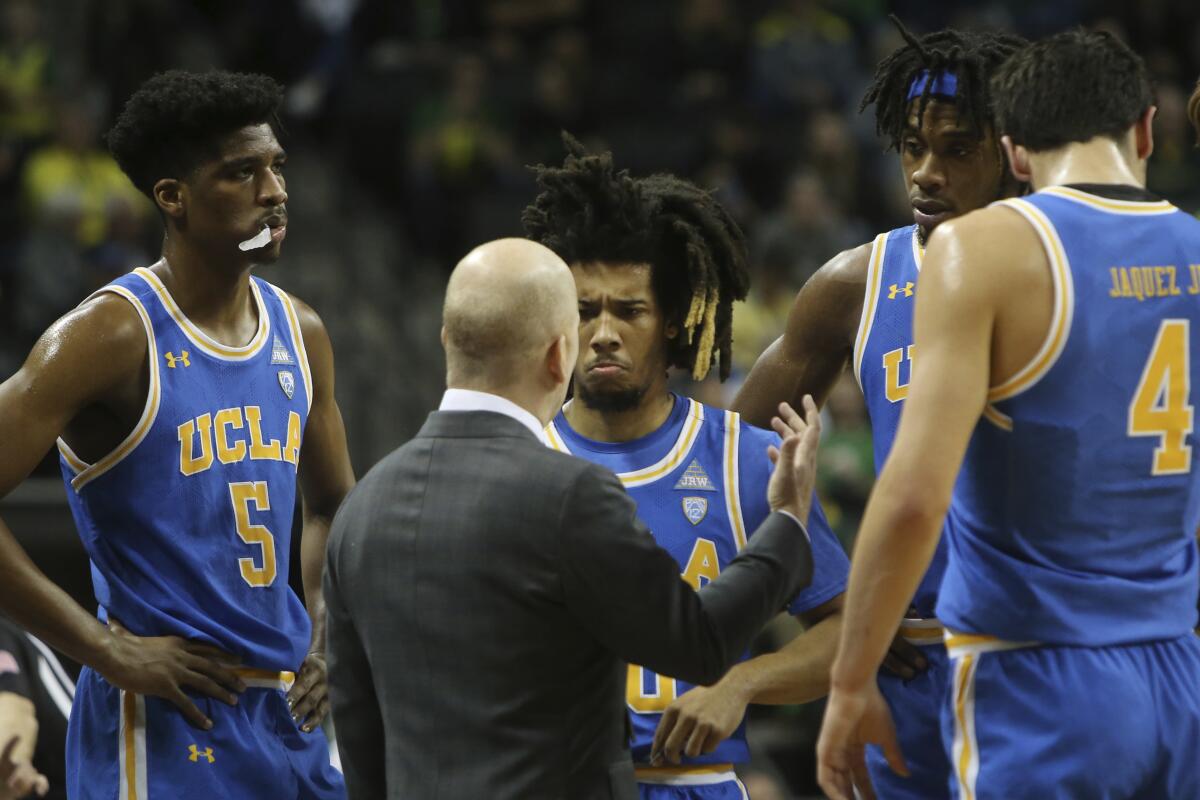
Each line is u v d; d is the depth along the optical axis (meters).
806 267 20.62
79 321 7.12
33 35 22.98
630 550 5.75
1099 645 5.97
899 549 5.73
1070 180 6.11
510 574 5.79
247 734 7.41
